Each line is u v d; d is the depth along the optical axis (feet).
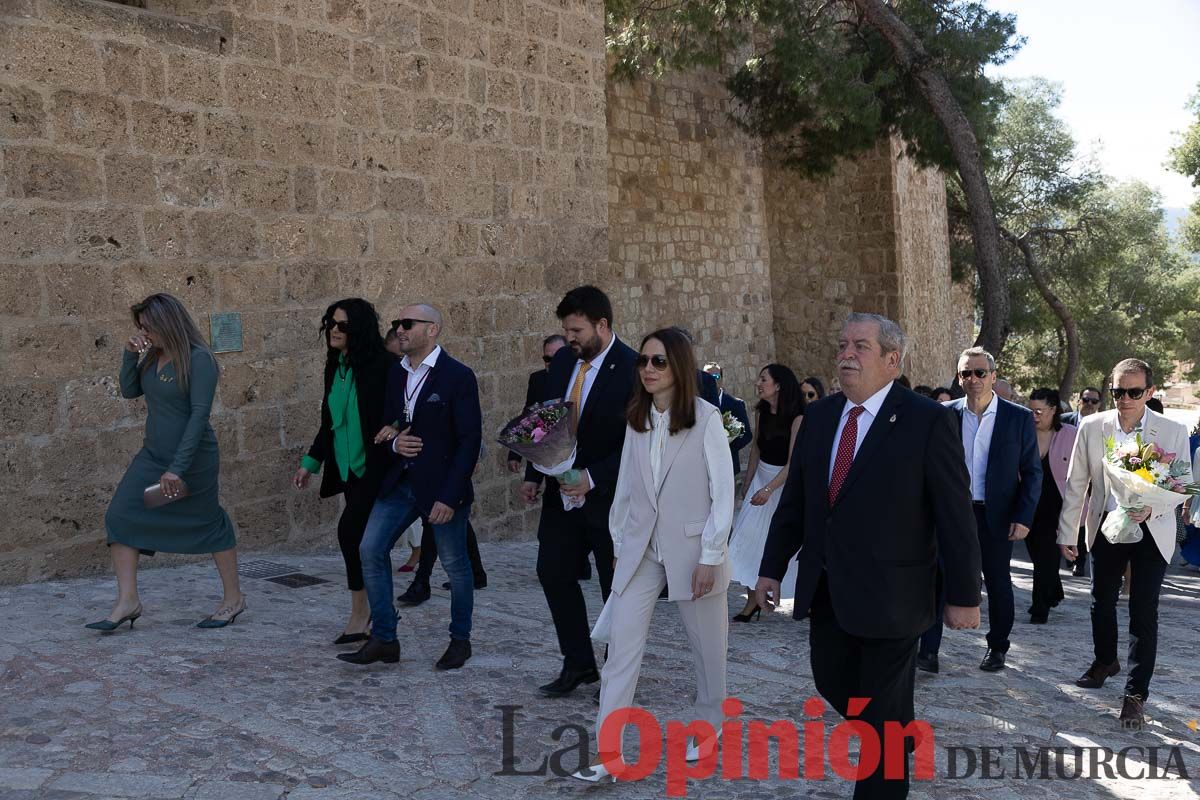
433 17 30.14
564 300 15.83
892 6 53.47
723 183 63.16
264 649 17.57
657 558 13.51
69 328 21.29
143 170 22.63
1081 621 26.66
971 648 22.20
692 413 13.38
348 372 17.42
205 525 18.31
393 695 15.80
